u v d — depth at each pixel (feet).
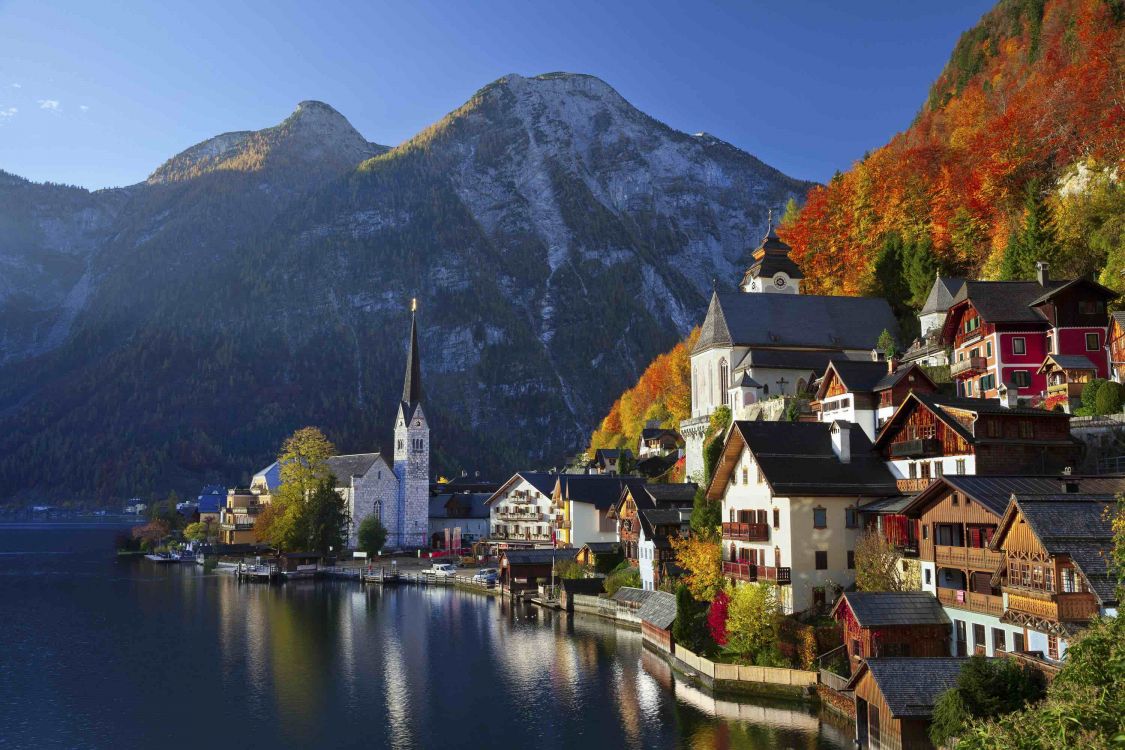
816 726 176.65
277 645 287.89
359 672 248.32
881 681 149.48
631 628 305.94
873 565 194.39
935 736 136.46
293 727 197.36
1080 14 445.78
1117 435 204.13
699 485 349.00
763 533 223.10
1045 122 383.86
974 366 260.42
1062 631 134.82
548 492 507.71
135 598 403.75
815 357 376.07
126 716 207.41
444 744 183.93
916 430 217.15
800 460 224.33
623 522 362.12
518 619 333.21
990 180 384.27
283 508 553.23
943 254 396.16
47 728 198.90
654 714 194.39
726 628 219.61
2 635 307.78
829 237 484.74
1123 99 349.61
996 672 134.92
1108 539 139.13
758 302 394.32
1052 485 171.94
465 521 646.33
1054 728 72.38
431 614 349.20
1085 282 249.14
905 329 392.06
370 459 614.75
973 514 169.07
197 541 639.76
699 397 404.77
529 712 203.82
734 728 178.50
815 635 194.70
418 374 647.56
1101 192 320.70
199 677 244.42
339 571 494.18
